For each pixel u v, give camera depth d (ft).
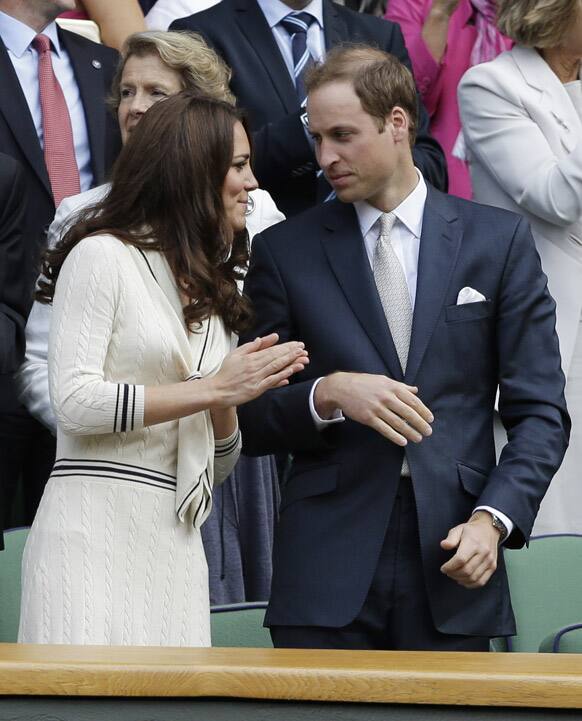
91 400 42.73
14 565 53.21
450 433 46.65
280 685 29.09
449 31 81.35
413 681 28.99
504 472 46.21
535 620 54.70
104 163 66.90
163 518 44.37
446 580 45.75
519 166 65.82
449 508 46.01
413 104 48.70
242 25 69.87
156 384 44.55
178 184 45.34
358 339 47.09
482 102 67.10
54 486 44.32
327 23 71.36
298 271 48.14
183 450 44.68
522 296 47.57
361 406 44.45
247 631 50.55
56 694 28.99
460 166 79.82
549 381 47.42
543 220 66.28
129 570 43.70
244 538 61.52
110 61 69.21
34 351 60.08
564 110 66.85
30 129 65.16
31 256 63.77
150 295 44.78
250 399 43.52
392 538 46.21
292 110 68.74
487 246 47.91
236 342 50.14
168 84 59.93
